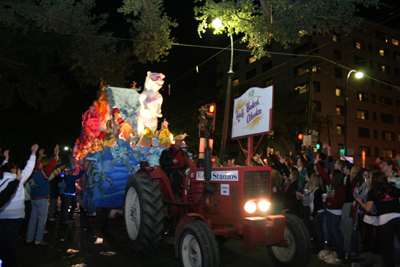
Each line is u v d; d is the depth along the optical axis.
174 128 28.36
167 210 5.93
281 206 6.96
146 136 8.32
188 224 4.24
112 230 8.08
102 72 15.30
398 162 6.83
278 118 26.00
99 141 8.25
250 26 10.67
